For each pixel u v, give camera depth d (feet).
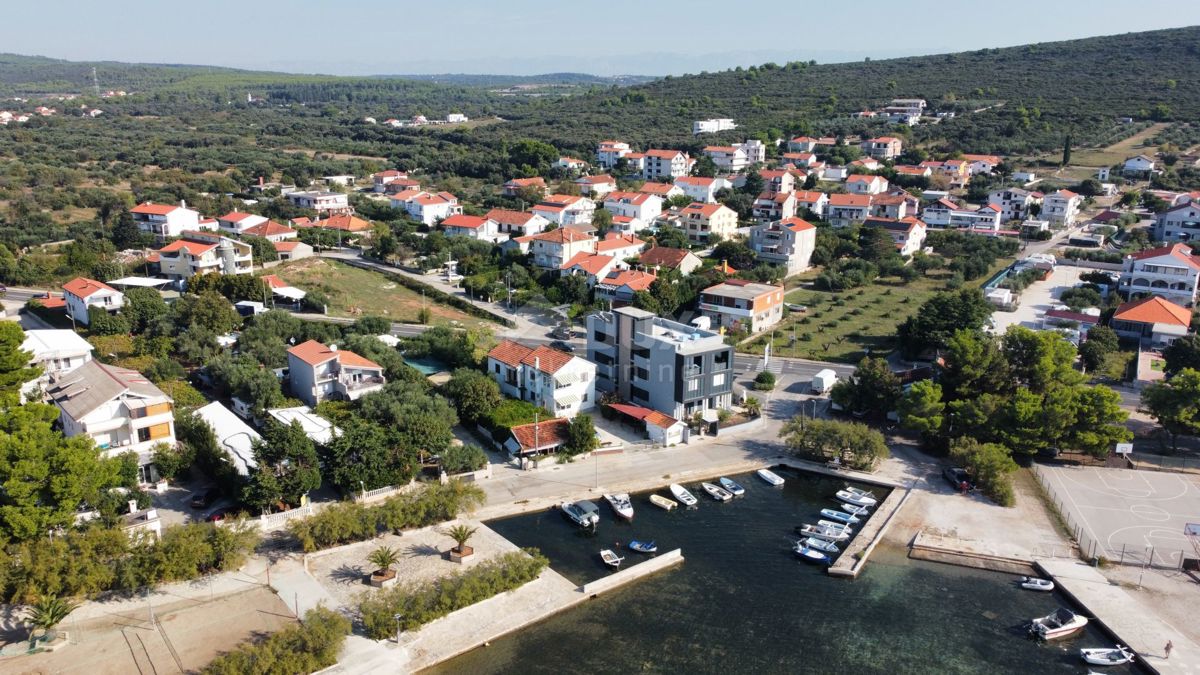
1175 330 384.47
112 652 172.35
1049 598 204.23
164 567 191.42
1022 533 231.30
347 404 293.23
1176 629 189.16
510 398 309.63
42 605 175.63
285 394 313.53
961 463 261.24
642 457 277.44
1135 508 243.60
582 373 305.53
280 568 205.98
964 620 195.72
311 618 176.55
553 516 240.32
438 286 483.92
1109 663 179.22
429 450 250.98
